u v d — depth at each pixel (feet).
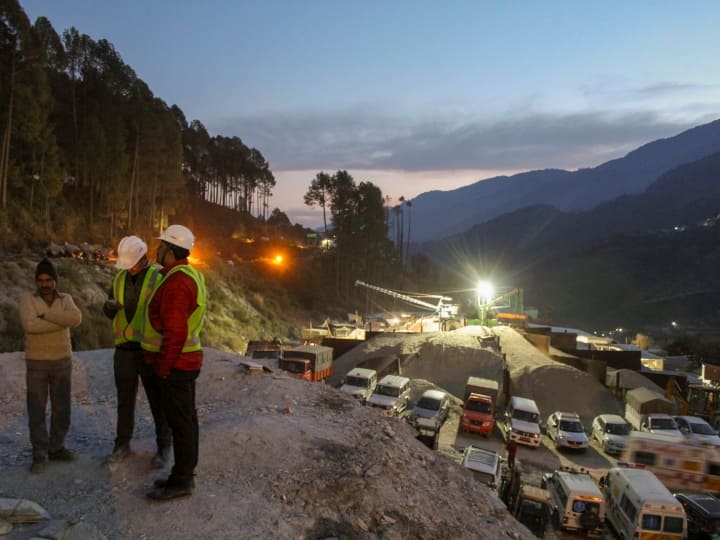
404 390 94.17
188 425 15.08
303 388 29.84
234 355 37.01
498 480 55.93
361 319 277.03
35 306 16.39
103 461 17.26
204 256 244.63
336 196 346.13
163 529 13.76
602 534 54.95
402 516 17.13
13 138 165.89
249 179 461.37
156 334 15.75
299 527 15.03
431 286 467.52
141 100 235.20
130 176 225.35
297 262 342.44
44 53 160.76
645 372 127.65
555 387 115.24
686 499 54.70
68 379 17.31
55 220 178.60
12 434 20.74
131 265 16.70
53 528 13.03
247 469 17.87
